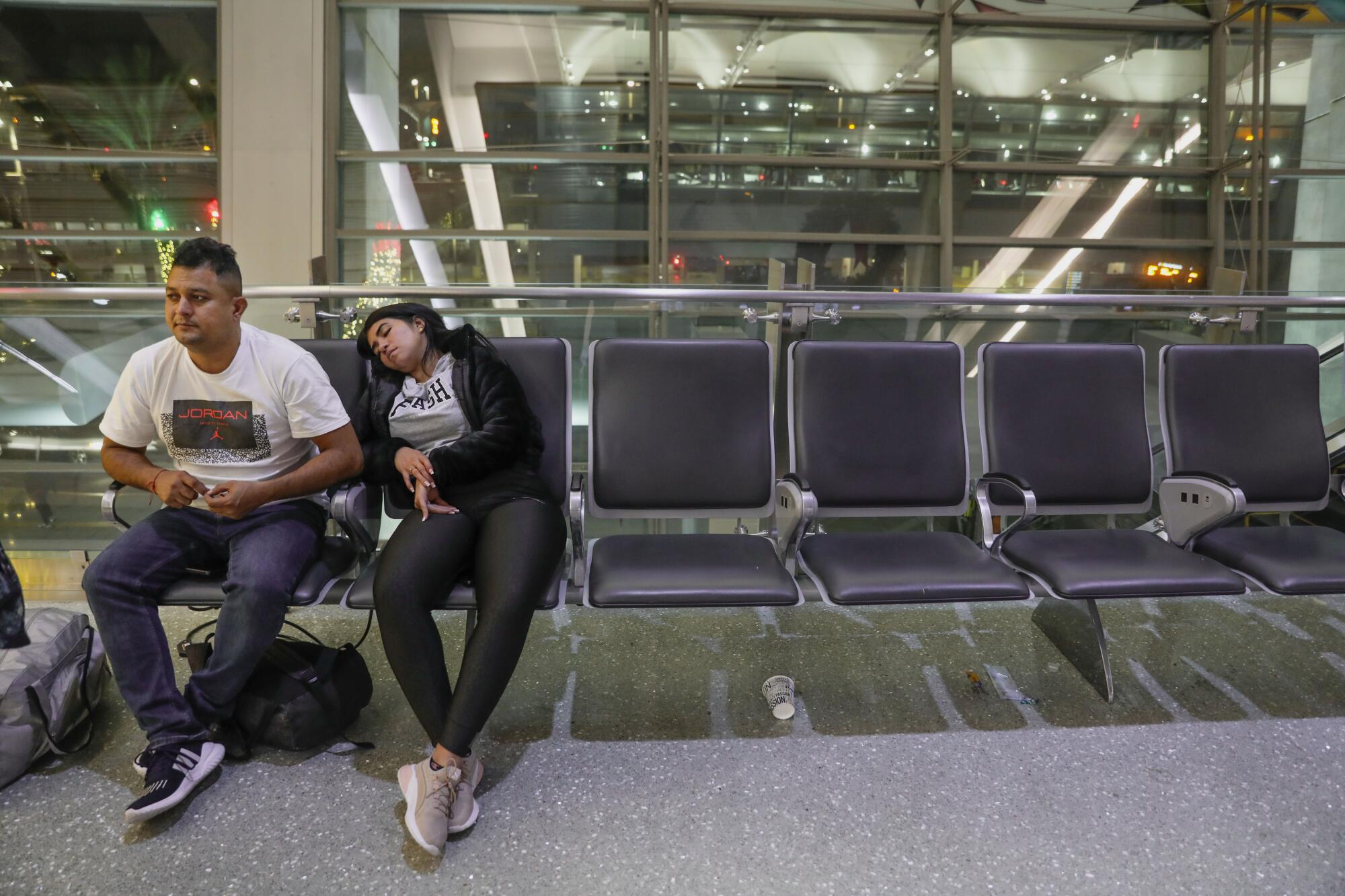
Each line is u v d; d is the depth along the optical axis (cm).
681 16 612
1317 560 214
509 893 153
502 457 203
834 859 162
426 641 175
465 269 622
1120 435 256
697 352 242
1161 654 251
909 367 250
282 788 183
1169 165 651
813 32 620
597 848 165
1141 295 290
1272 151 649
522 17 603
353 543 220
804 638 263
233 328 193
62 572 287
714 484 239
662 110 612
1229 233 652
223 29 556
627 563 203
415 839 160
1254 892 154
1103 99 644
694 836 168
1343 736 206
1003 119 642
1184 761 195
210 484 205
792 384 249
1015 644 258
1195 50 638
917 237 642
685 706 221
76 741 195
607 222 628
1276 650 254
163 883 154
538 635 263
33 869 157
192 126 588
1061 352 257
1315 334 309
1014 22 626
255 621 183
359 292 276
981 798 181
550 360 233
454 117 611
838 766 193
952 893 153
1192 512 231
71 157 581
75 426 276
